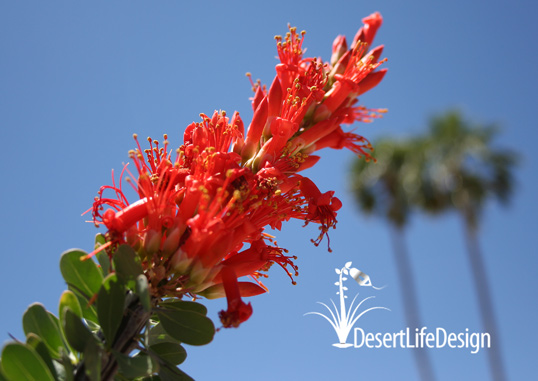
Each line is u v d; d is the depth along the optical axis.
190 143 0.36
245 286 0.35
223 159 0.34
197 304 0.34
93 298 0.31
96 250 0.32
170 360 0.35
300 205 0.36
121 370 0.29
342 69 0.41
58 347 0.31
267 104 0.37
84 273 0.32
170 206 0.33
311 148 0.39
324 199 0.36
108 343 0.30
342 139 0.40
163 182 0.33
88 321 0.34
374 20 0.43
